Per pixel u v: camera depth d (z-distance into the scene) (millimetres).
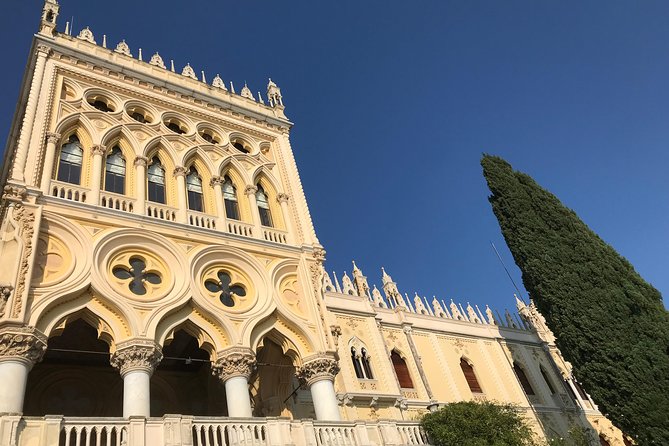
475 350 38188
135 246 17281
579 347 25641
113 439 13211
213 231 19422
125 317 15516
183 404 22031
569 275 27391
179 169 20797
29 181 16281
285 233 21953
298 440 14758
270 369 20859
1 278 13859
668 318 25031
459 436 19156
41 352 13812
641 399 22641
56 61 20828
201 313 17297
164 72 24547
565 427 37938
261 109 26891
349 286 33188
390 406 28438
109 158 19812
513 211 31469
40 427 11359
